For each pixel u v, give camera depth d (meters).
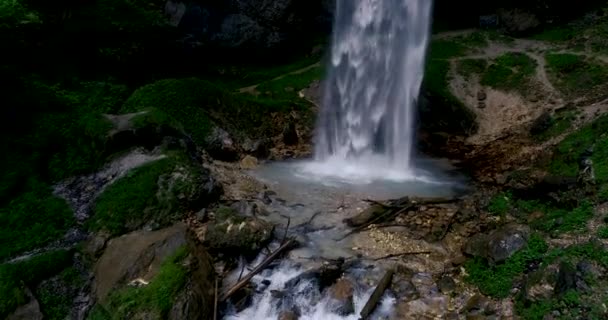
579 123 20.52
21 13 17.19
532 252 12.07
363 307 11.85
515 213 14.84
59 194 15.23
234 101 22.89
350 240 14.35
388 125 23.02
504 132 24.09
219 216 14.01
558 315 9.95
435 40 35.16
